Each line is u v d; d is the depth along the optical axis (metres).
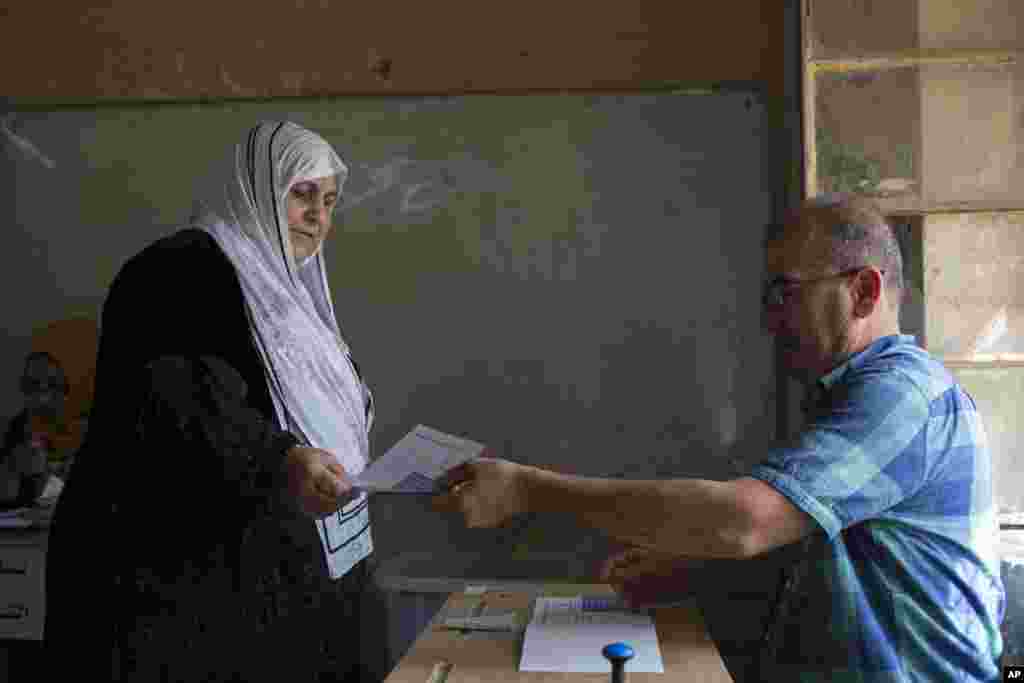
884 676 1.46
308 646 1.95
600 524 1.49
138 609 1.72
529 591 1.96
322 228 2.16
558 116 2.76
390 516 2.79
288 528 1.89
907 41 2.46
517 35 2.76
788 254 1.57
